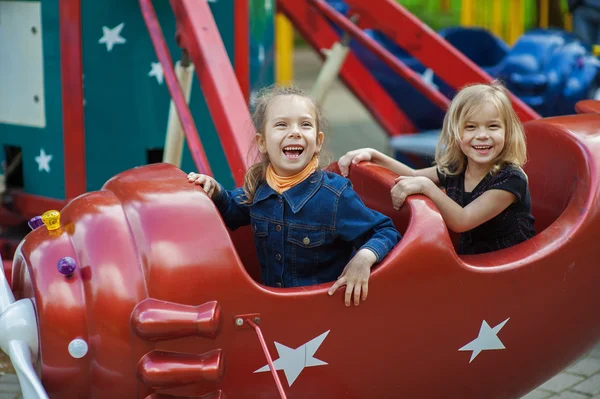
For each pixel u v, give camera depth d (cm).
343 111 1023
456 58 474
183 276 214
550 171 289
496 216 274
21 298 234
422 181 248
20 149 464
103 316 210
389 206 281
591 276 258
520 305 247
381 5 490
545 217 294
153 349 212
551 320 256
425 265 231
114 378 213
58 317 211
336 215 247
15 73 427
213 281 216
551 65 596
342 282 224
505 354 254
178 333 206
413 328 236
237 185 304
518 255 247
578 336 269
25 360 208
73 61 405
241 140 310
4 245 423
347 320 228
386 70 595
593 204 258
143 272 214
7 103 434
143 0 376
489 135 271
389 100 600
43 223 246
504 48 672
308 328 225
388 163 299
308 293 223
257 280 300
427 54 482
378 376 238
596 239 257
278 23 771
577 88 577
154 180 236
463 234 290
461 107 276
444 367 246
